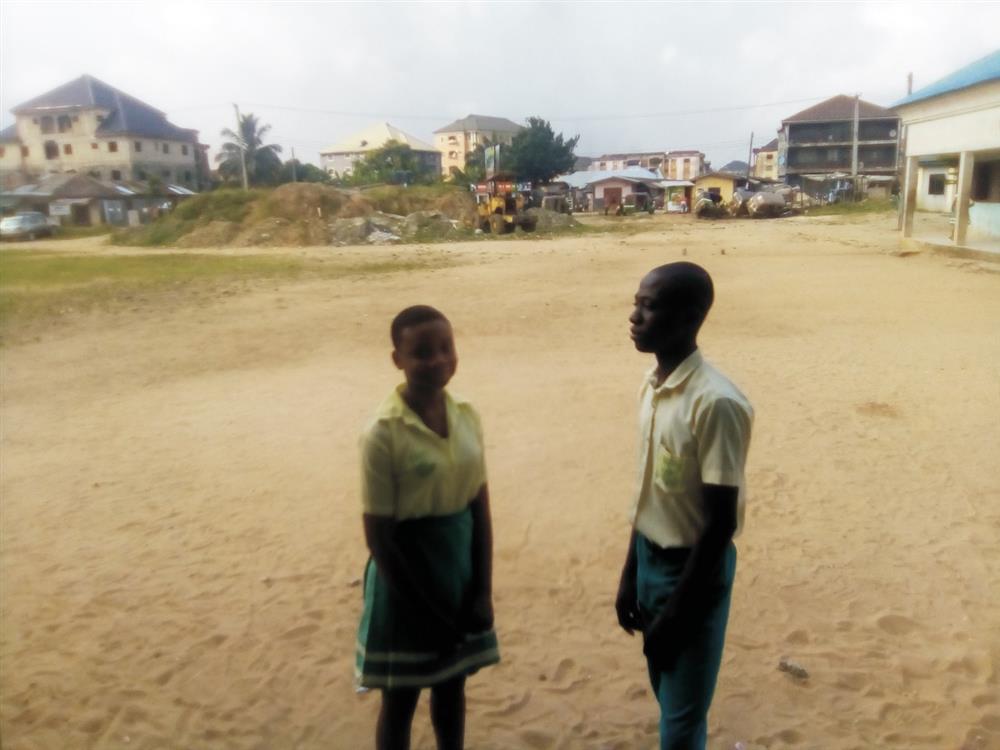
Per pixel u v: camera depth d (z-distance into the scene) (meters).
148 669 4.08
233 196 44.53
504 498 6.13
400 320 2.66
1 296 19.03
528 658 4.05
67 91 79.19
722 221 53.59
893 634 4.21
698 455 2.46
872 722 3.53
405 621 2.72
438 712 3.00
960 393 8.77
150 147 80.12
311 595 4.78
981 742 3.39
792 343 11.77
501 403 8.81
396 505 2.67
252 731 3.59
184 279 22.67
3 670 4.11
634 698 3.73
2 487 6.80
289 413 8.79
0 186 76.38
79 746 3.53
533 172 83.19
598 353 11.42
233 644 4.27
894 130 80.75
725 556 2.61
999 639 4.12
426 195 48.44
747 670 3.90
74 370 11.47
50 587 4.97
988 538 5.28
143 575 5.10
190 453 7.55
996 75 20.03
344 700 3.79
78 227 60.47
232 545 5.50
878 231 34.97
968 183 22.64
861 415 8.08
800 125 82.31
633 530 2.89
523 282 20.14
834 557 5.05
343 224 41.41
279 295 18.70
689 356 2.54
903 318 13.54
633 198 73.94
